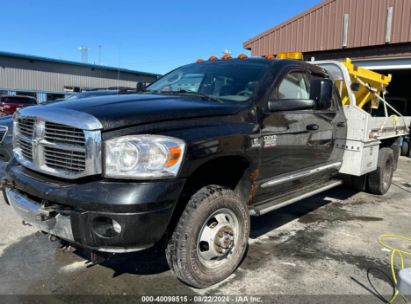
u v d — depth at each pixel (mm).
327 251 4129
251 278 3436
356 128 5262
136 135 2678
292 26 15227
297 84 4277
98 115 2707
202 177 3266
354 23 13594
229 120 3258
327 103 3953
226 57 4723
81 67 36906
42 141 2955
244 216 3420
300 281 3414
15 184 3148
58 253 3824
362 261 3900
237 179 3553
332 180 5551
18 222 4609
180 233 2963
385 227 5047
